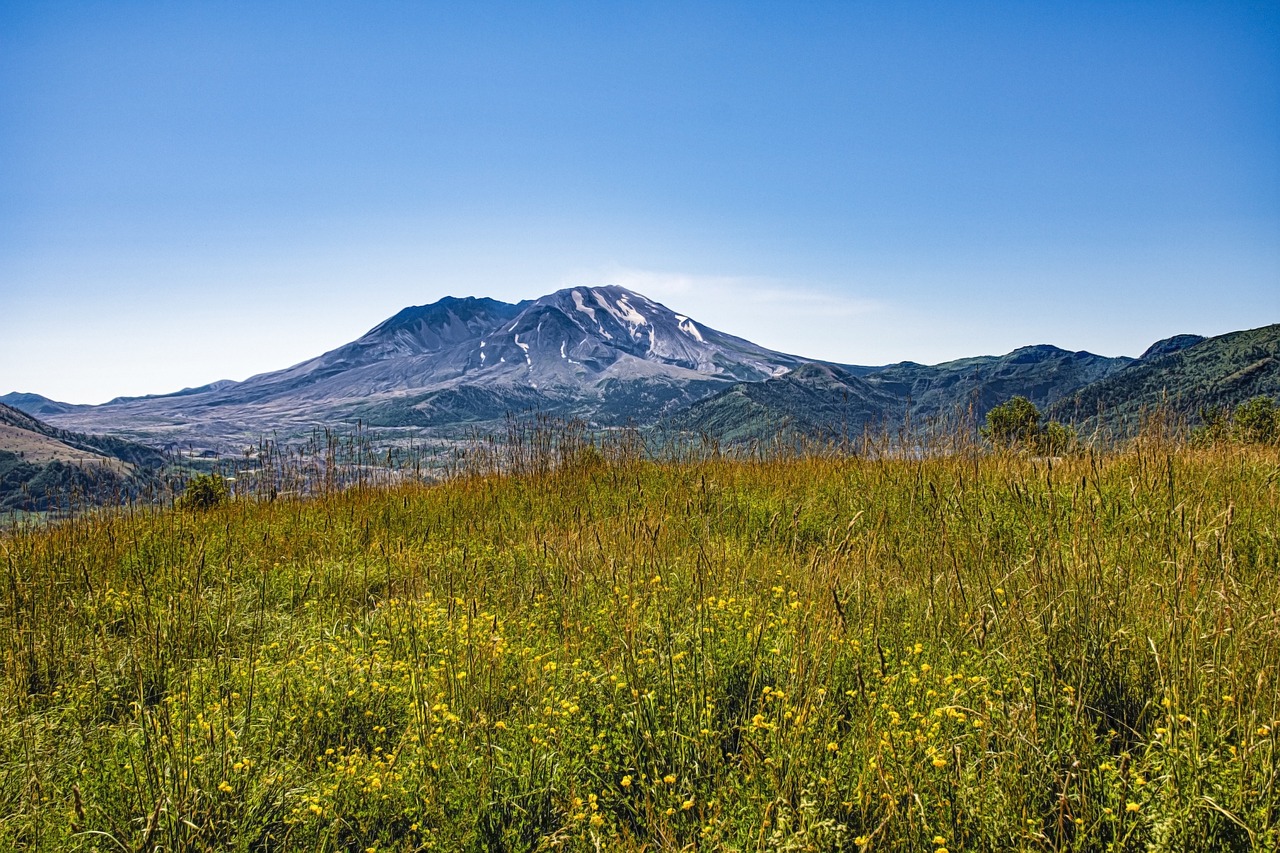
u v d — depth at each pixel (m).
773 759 3.25
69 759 3.93
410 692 4.38
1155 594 4.38
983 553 5.75
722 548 6.68
